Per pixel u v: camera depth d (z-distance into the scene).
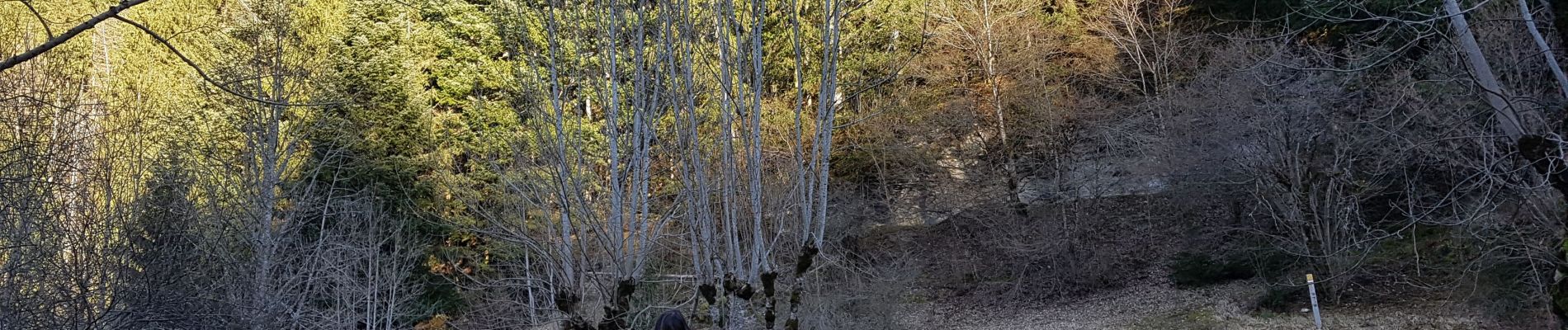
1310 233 19.72
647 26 11.27
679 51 10.73
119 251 12.88
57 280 12.38
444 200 20.89
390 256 19.81
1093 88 26.27
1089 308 22.98
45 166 13.27
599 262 11.07
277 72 20.08
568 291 9.67
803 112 20.94
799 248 10.05
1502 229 14.71
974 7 26.91
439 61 25.08
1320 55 16.56
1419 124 15.10
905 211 26.91
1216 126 20.30
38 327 11.44
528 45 12.28
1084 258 24.06
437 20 26.39
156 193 14.96
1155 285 23.36
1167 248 24.94
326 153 20.66
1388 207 21.62
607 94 10.92
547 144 11.59
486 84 23.66
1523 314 15.87
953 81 27.00
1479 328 16.41
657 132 11.59
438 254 20.83
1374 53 13.64
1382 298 19.08
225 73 19.67
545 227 14.23
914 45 25.84
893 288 19.94
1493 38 12.29
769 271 9.32
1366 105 17.88
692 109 9.76
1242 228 20.80
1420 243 20.59
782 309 12.90
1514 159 10.66
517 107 17.14
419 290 19.89
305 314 17.23
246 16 22.09
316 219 20.28
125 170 16.38
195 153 19.89
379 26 24.06
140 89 20.20
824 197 9.46
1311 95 17.89
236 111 20.69
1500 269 16.45
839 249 19.61
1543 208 13.28
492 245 18.42
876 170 26.78
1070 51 27.08
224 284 14.54
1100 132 24.03
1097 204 25.44
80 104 16.45
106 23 20.61
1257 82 17.94
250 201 18.02
